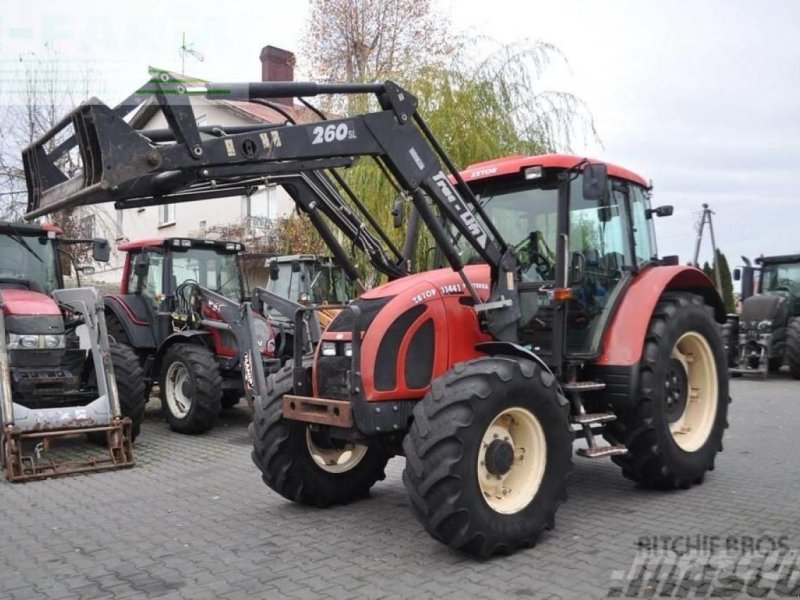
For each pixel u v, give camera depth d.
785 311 14.39
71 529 4.80
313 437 5.16
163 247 9.63
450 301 4.70
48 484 6.09
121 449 6.75
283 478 5.02
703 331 5.80
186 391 8.52
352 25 18.45
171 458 7.18
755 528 4.62
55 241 8.54
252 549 4.34
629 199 5.80
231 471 6.57
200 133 4.15
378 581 3.79
